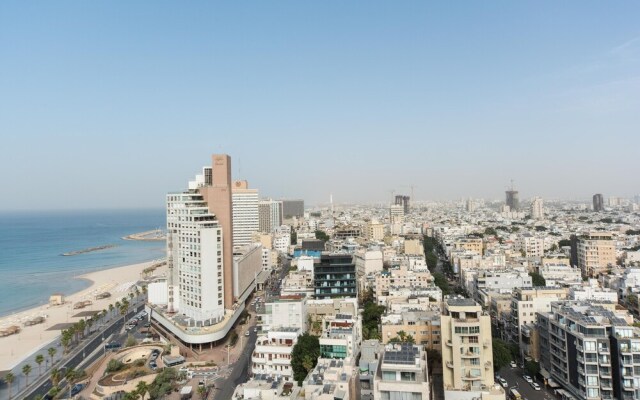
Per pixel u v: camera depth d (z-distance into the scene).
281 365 191.88
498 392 146.25
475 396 146.50
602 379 156.12
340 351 177.38
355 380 147.62
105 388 189.38
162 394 181.62
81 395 192.50
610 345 158.25
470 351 152.62
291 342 198.75
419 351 144.50
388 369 132.75
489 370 153.88
